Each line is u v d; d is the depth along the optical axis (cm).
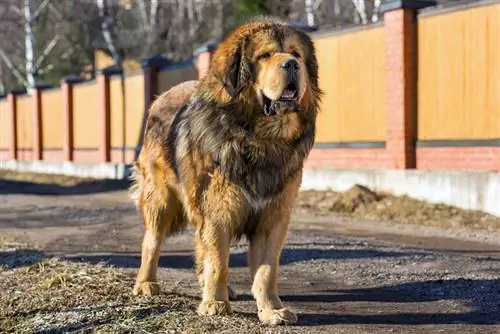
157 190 804
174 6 5441
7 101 4159
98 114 3216
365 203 1736
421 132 1762
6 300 819
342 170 1930
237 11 2909
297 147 702
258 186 692
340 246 1187
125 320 710
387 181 1798
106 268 980
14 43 5806
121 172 2980
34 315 763
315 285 920
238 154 684
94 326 701
